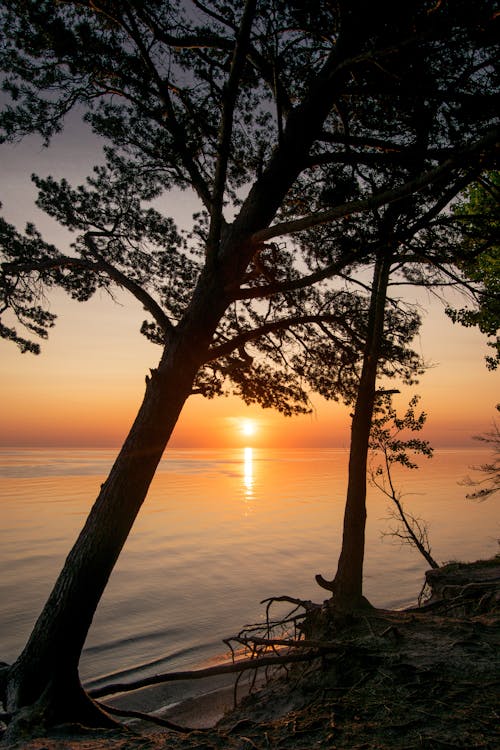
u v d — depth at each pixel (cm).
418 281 925
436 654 568
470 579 1047
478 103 521
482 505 6825
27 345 736
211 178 775
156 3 560
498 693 443
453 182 616
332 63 570
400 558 3247
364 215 706
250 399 862
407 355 1002
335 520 5231
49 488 8756
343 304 950
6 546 3678
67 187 742
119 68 636
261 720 575
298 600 932
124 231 762
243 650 1590
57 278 744
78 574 507
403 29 520
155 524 4875
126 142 716
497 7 446
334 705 451
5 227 709
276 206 612
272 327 626
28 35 595
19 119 657
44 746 366
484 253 914
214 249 566
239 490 8800
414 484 10200
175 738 385
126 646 1692
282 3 557
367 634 704
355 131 720
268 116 740
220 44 604
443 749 341
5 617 2006
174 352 557
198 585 2589
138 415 554
